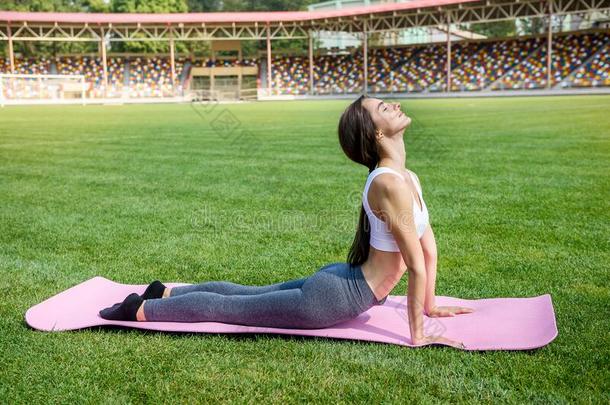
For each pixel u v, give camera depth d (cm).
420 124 1582
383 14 3928
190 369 249
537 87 3631
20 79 4006
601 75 3441
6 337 285
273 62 4675
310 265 402
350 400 221
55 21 3981
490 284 357
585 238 450
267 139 1311
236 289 299
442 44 4222
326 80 4528
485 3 3553
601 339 272
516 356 255
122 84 4500
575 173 743
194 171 837
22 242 466
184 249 444
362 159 274
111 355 263
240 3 7831
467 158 904
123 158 997
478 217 522
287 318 278
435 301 322
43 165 916
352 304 274
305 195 647
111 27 4156
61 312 312
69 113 2634
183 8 6247
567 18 4209
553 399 219
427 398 221
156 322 295
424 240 297
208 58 4700
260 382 236
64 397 227
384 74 4316
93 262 414
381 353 261
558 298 328
